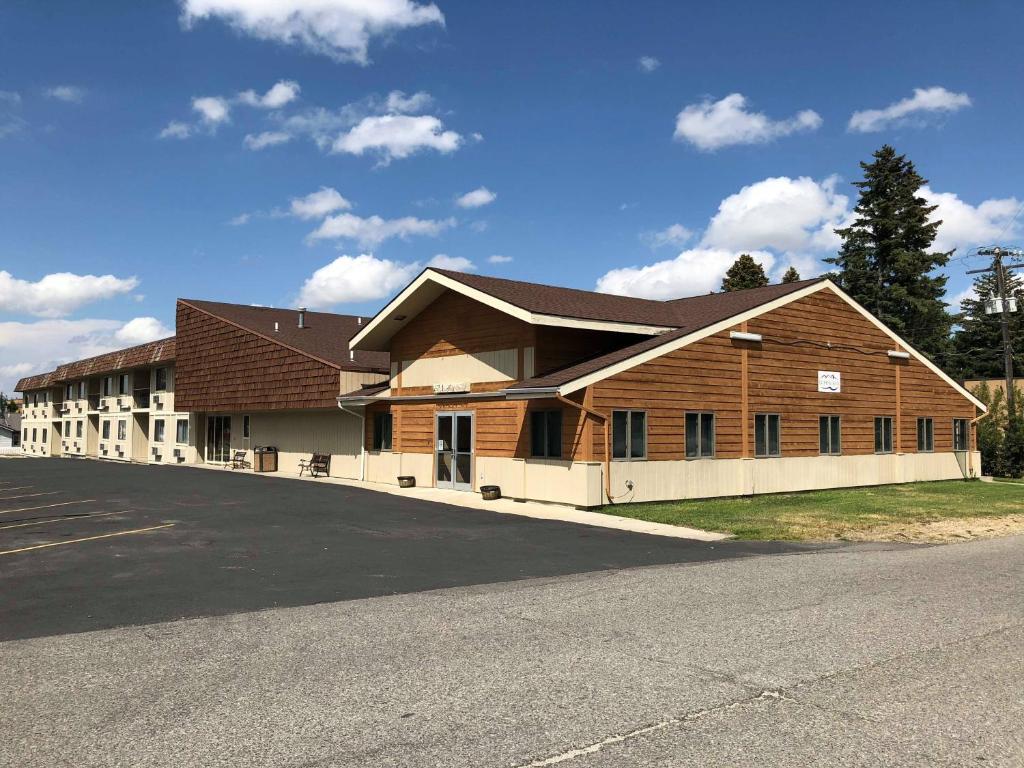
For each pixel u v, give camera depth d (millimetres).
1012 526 14805
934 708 4930
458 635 6691
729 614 7426
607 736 4492
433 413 21859
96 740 4441
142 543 12219
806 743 4395
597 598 8211
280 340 29016
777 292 22000
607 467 17312
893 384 24547
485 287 19406
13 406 114875
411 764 4129
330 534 13328
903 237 45250
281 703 5020
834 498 19906
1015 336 55938
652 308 22609
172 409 39125
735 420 20016
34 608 7820
